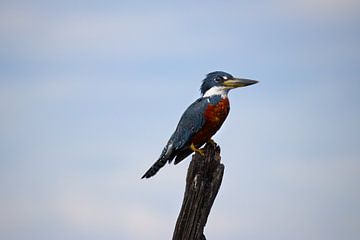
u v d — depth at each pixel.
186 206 10.81
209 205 10.82
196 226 10.73
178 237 10.76
